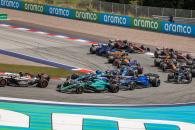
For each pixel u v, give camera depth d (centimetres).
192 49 15412
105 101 8338
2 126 6412
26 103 7638
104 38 16725
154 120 7250
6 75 9075
